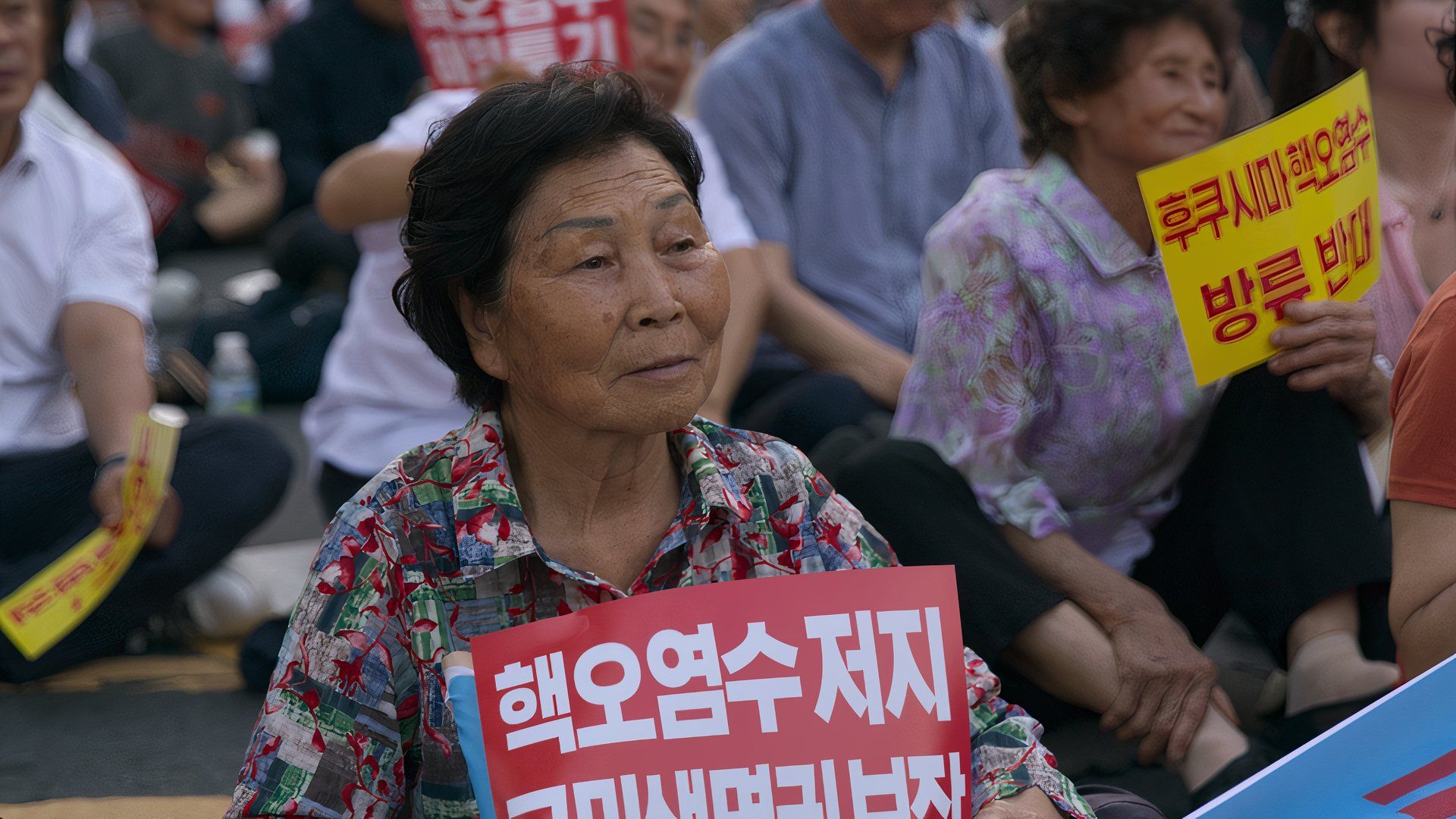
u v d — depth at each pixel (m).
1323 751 1.72
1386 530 2.76
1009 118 4.36
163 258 9.35
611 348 1.69
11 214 3.63
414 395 3.62
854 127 4.17
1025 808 1.78
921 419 2.89
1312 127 2.56
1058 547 2.73
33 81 3.58
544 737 1.63
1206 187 2.52
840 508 1.91
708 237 1.76
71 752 3.14
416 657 1.75
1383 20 2.93
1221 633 3.59
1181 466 2.94
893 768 1.65
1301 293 2.60
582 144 1.70
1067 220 2.76
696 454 1.82
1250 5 5.50
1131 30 2.63
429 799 1.77
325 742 1.72
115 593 3.59
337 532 1.77
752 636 1.66
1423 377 2.18
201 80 9.95
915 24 4.01
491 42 3.40
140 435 3.35
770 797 1.63
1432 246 3.02
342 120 8.11
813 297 4.09
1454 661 1.78
